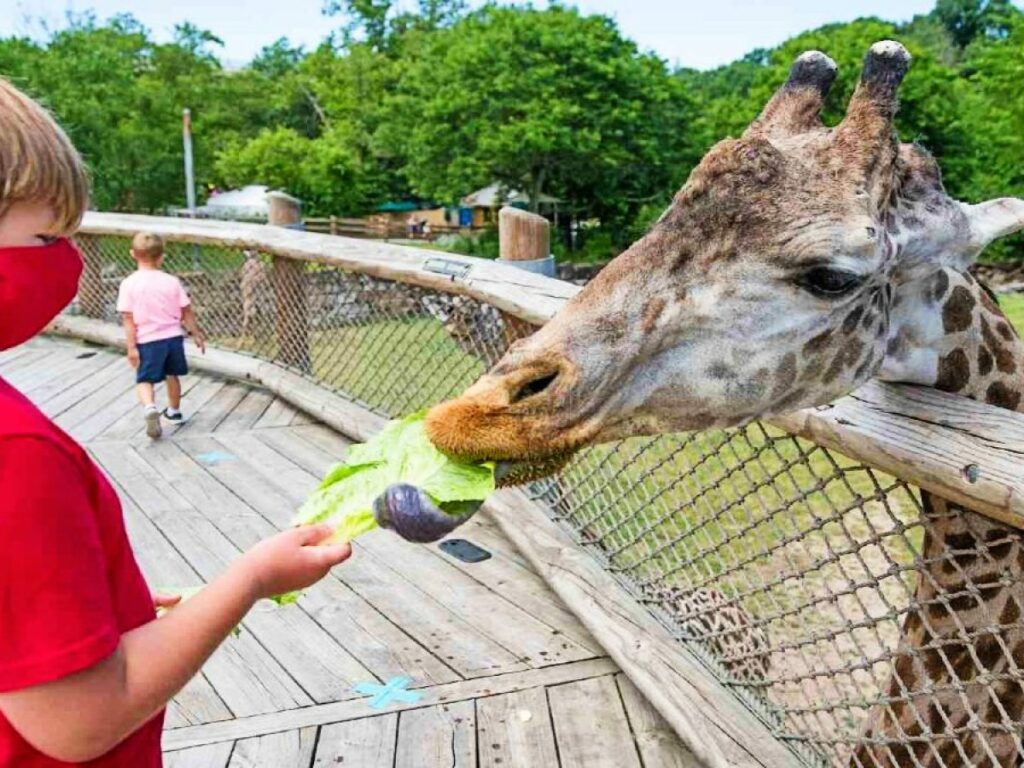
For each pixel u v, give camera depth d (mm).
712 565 3539
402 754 2639
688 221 1765
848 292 1745
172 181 24438
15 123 1049
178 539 4070
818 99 1871
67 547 1052
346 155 30938
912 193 1869
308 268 6121
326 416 5570
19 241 1082
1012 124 21672
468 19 27047
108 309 8086
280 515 4336
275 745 2674
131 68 26141
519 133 22594
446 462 1658
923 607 1986
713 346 1769
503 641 3238
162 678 1149
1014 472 1682
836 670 2238
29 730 1068
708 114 26234
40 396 6359
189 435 5543
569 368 1722
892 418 1949
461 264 4281
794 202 1701
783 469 2281
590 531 3580
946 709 2115
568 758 2637
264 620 3389
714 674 2764
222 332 7277
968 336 2045
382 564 3846
